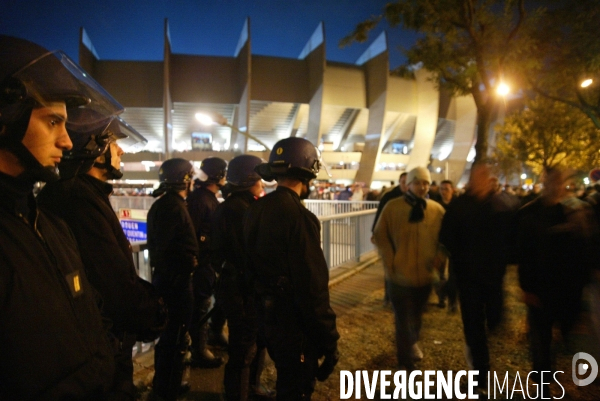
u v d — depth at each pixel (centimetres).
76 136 154
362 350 407
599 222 435
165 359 287
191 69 5241
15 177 98
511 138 2131
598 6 1076
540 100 1794
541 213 299
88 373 102
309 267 202
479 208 315
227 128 5775
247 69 5006
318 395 321
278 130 6059
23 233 96
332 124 6184
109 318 151
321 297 204
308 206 1387
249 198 300
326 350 206
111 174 186
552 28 1152
